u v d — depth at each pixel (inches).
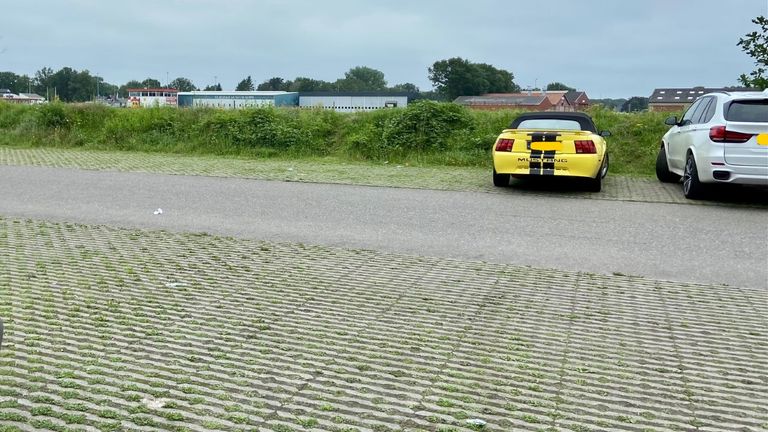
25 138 845.8
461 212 393.1
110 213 370.3
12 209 376.5
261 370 156.9
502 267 266.2
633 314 207.8
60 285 223.5
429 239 318.3
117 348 168.1
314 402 140.4
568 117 522.6
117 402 137.1
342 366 160.9
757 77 539.8
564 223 363.6
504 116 770.2
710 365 167.8
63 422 127.6
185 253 277.0
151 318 192.5
